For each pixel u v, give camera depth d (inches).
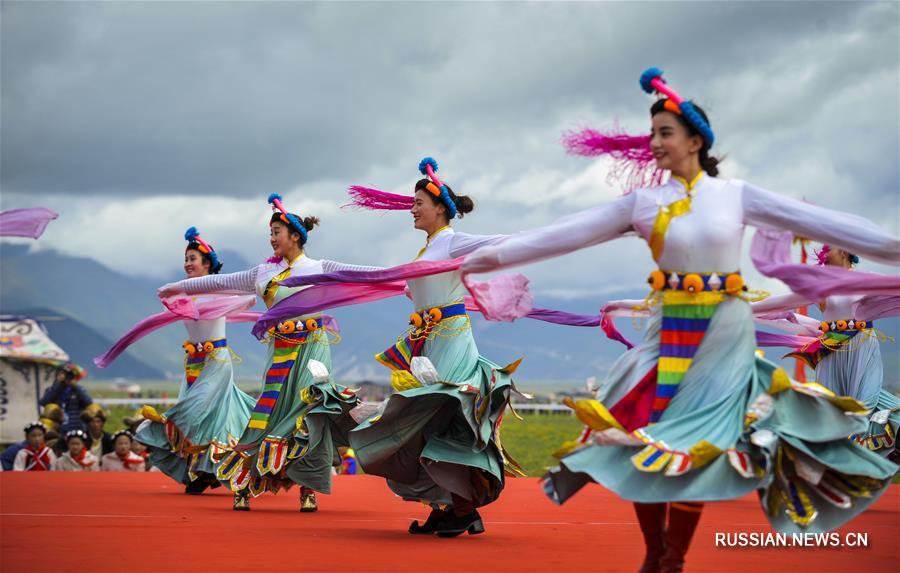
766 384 180.2
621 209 191.5
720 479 168.7
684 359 182.1
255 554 221.1
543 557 220.7
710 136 187.2
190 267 380.2
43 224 207.2
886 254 182.2
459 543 243.1
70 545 231.8
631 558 219.9
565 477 182.7
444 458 251.1
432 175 275.1
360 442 259.3
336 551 226.8
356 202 308.8
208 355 381.4
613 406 185.9
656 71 189.8
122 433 520.1
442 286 268.2
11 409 880.3
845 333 350.0
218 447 369.1
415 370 255.8
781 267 198.5
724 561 215.8
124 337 397.1
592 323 311.7
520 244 195.6
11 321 910.4
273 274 332.5
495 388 256.4
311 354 326.0
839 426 179.3
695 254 183.5
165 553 221.1
